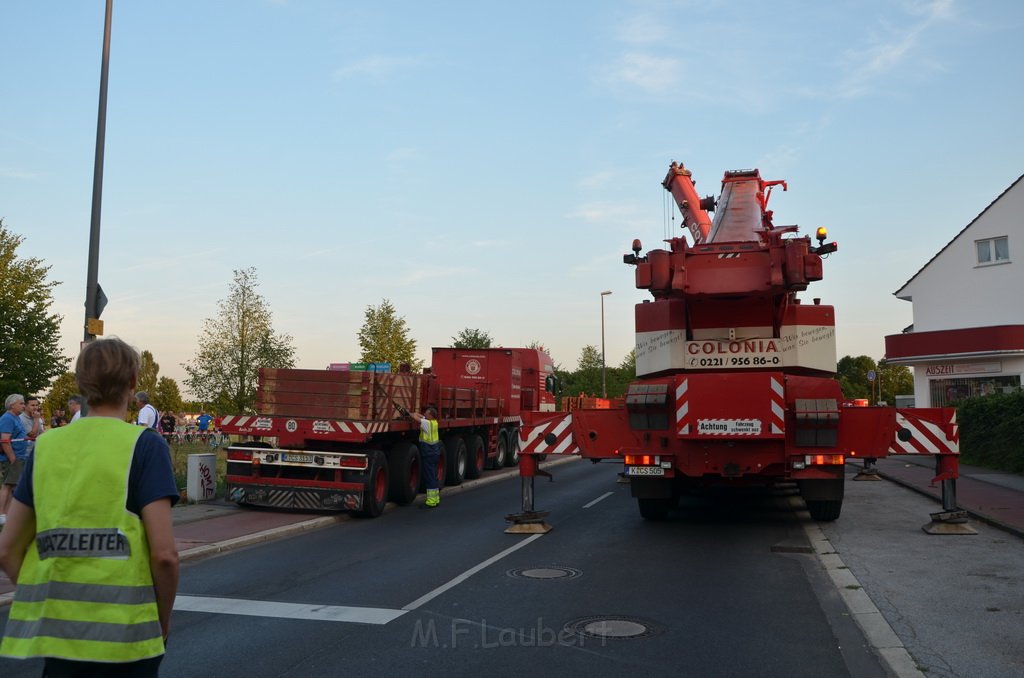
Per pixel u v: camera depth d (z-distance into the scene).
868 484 18.19
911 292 32.72
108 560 2.61
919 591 7.41
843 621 6.47
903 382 78.19
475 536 10.95
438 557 9.35
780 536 10.77
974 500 13.73
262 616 6.69
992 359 28.53
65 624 2.56
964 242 31.47
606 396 47.22
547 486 18.11
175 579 2.72
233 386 27.81
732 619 6.53
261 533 10.81
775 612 6.75
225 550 9.91
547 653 5.65
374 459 12.90
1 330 30.53
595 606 6.98
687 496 15.77
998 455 20.06
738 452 10.70
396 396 13.88
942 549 9.58
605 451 11.22
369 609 6.91
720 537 10.71
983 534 10.64
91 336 13.38
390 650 5.75
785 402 10.55
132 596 2.62
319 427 12.94
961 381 29.52
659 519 12.44
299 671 5.30
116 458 2.67
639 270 10.88
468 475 18.69
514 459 23.08
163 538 2.66
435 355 22.50
